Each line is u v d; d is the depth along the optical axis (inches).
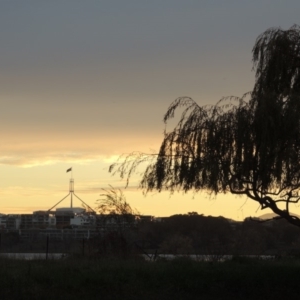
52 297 1100.5
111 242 1662.2
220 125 1018.1
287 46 1043.9
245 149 992.2
